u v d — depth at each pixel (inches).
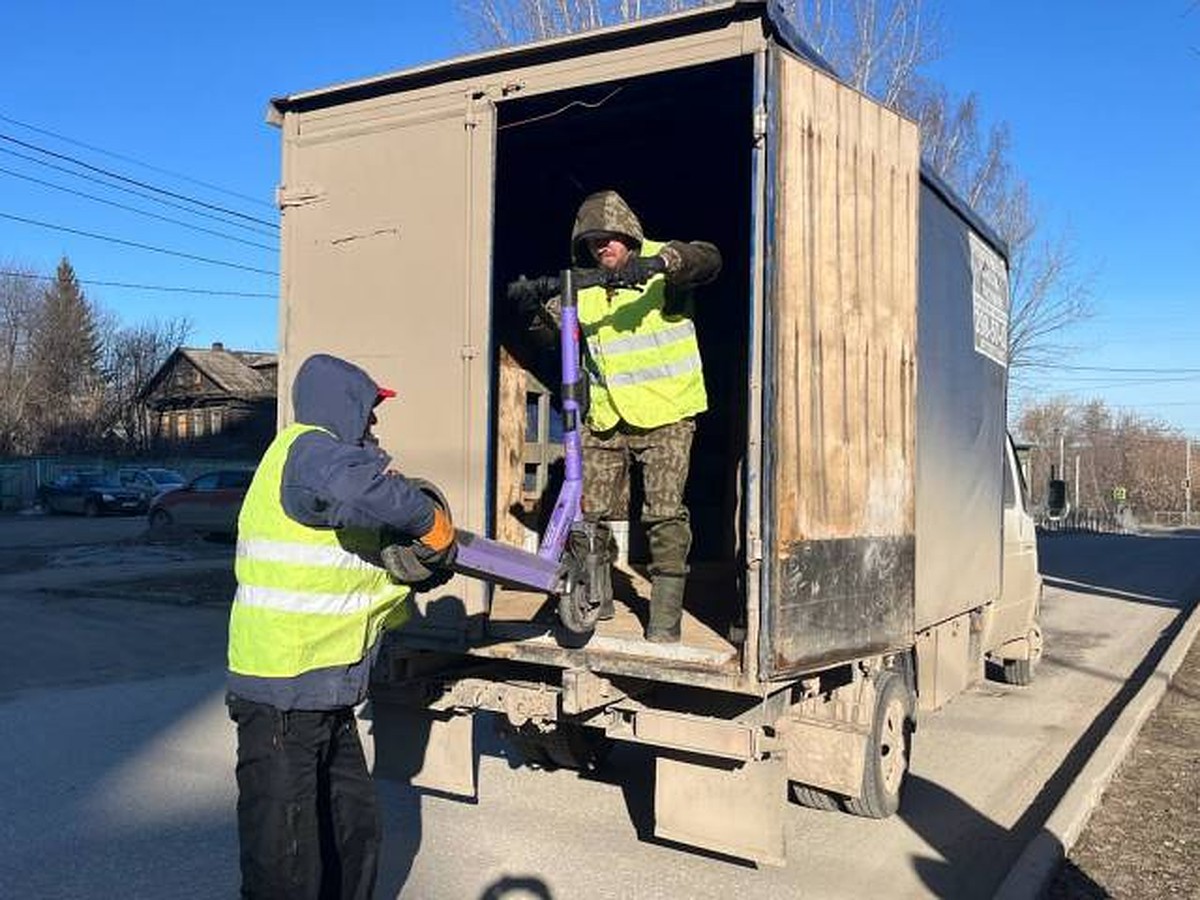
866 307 186.7
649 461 185.9
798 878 193.3
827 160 176.4
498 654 185.6
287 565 130.5
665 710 177.5
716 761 167.8
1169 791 242.2
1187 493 2805.1
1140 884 187.6
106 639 444.1
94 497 1400.1
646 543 273.9
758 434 160.9
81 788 240.8
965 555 269.3
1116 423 3122.5
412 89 198.4
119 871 191.9
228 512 900.6
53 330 2108.8
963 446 266.5
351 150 204.5
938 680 251.9
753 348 161.6
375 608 138.4
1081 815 215.6
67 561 764.0
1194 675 395.2
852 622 180.7
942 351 247.6
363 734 289.4
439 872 191.8
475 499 189.9
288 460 128.7
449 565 141.6
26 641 439.2
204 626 476.1
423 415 195.5
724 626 202.7
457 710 193.6
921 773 264.7
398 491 127.9
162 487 1453.0
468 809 227.6
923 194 232.2
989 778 261.7
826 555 173.0
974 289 282.5
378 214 201.3
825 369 174.1
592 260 193.9
